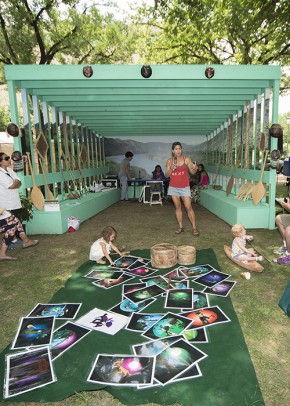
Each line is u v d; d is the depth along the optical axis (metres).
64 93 6.71
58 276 3.92
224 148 9.56
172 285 3.50
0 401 1.90
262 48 12.92
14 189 4.73
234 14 9.84
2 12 12.42
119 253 4.63
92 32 14.53
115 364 2.18
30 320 2.83
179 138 12.81
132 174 13.05
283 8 8.03
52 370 2.14
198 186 10.22
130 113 8.62
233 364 2.15
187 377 2.03
